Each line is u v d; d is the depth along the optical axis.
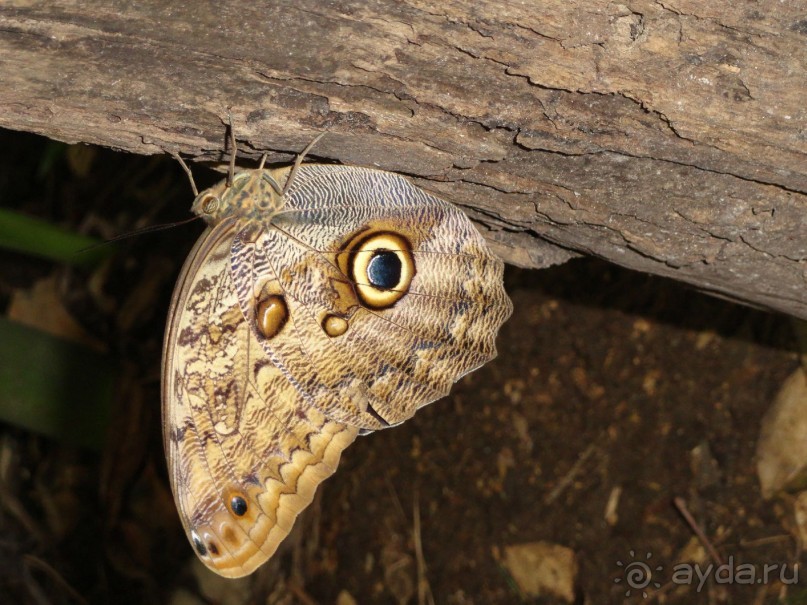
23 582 0.73
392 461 0.62
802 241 0.44
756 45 0.42
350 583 0.62
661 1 0.41
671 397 0.57
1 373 0.61
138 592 0.71
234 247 0.44
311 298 0.45
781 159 0.43
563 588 0.57
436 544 0.60
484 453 0.60
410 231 0.45
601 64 0.42
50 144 0.68
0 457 0.77
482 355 0.45
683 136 0.43
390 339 0.45
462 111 0.43
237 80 0.42
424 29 0.41
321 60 0.42
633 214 0.45
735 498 0.55
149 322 0.74
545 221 0.45
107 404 0.63
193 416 0.45
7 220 0.58
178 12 0.41
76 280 0.76
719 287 0.46
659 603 0.55
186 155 0.44
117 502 0.73
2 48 0.41
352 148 0.43
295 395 0.45
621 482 0.57
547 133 0.43
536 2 0.41
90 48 0.41
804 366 0.55
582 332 0.59
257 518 0.46
